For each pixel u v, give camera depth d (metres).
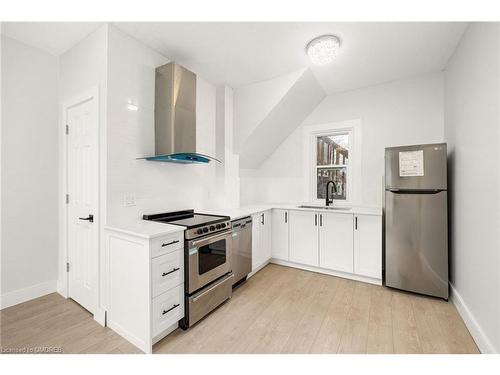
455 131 2.33
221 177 3.19
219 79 3.02
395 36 2.15
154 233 1.64
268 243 3.30
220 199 3.20
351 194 3.42
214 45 2.27
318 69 2.79
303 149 3.75
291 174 3.87
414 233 2.42
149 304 1.60
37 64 2.29
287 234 3.27
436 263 2.33
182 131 2.25
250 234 2.81
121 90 2.01
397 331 1.84
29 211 2.26
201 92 2.97
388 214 2.54
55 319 1.98
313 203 3.72
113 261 1.86
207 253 2.08
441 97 2.83
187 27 1.99
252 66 2.69
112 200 1.94
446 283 2.29
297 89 2.99
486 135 1.63
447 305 2.23
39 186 2.32
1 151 2.09
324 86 3.26
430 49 2.37
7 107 2.12
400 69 2.80
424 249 2.38
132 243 1.71
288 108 3.22
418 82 2.96
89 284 2.09
